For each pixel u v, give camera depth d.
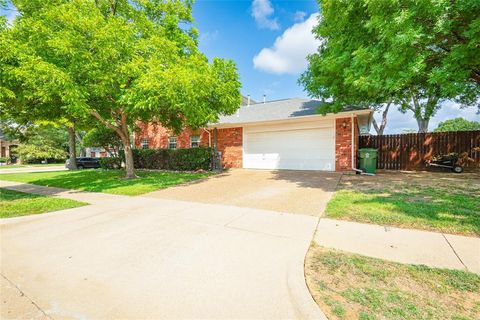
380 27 5.30
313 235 3.65
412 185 7.27
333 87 7.98
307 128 12.03
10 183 11.17
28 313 2.10
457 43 5.63
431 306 2.00
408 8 4.91
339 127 11.20
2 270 2.87
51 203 6.25
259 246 3.34
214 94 9.54
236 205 5.71
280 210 5.12
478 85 8.05
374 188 6.89
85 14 7.82
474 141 11.31
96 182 10.28
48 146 33.41
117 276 2.68
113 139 17.83
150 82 7.29
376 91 6.54
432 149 12.14
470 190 6.32
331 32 7.49
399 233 3.61
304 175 10.34
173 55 8.74
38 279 2.65
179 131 12.55
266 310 2.05
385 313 1.92
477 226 3.71
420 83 7.87
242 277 2.58
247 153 13.88
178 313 2.05
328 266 2.70
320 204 5.43
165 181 9.76
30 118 9.52
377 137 13.30
